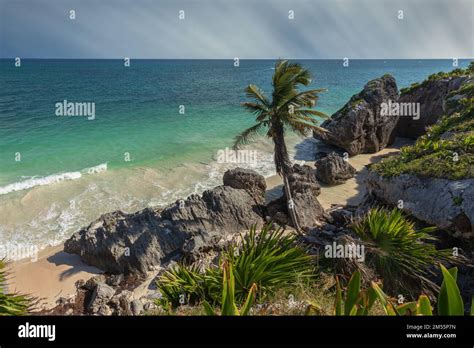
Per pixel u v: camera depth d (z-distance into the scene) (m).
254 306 6.84
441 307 3.23
